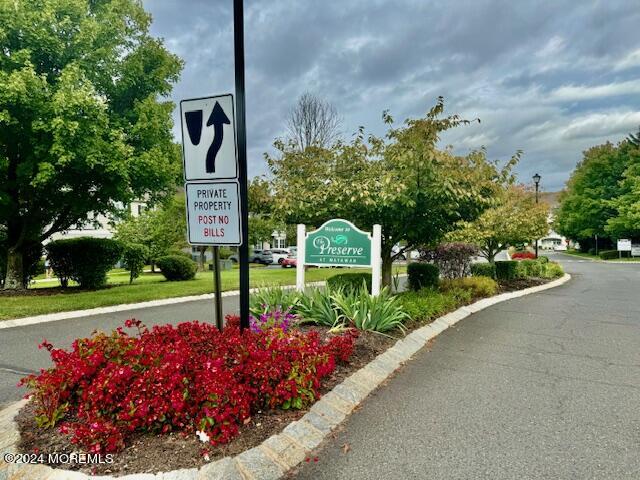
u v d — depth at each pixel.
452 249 11.80
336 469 2.80
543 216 15.99
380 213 7.81
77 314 8.59
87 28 10.81
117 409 2.95
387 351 5.27
